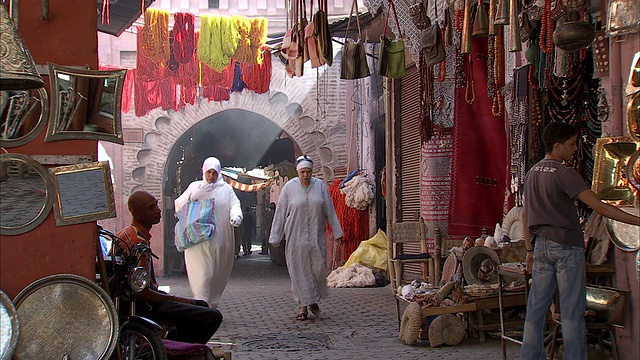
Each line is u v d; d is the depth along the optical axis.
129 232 4.96
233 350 6.80
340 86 16.98
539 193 4.89
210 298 8.97
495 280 7.18
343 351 6.68
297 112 17.06
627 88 5.18
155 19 11.26
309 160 9.08
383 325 8.21
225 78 13.28
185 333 4.91
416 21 7.63
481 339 6.93
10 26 3.17
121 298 4.36
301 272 8.82
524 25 6.46
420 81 8.76
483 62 9.21
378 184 15.08
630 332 5.13
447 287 7.02
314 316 9.02
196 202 9.00
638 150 5.06
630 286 5.18
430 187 9.57
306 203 8.96
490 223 9.39
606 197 5.32
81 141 4.04
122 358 4.12
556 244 4.76
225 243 9.02
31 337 3.84
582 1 5.77
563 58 6.68
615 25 5.22
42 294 3.89
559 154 4.96
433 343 6.74
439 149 9.46
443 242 9.34
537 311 4.89
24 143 3.93
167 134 16.78
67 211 3.96
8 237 3.88
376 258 13.61
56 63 4.00
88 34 4.06
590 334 5.62
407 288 7.57
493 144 9.38
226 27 11.73
